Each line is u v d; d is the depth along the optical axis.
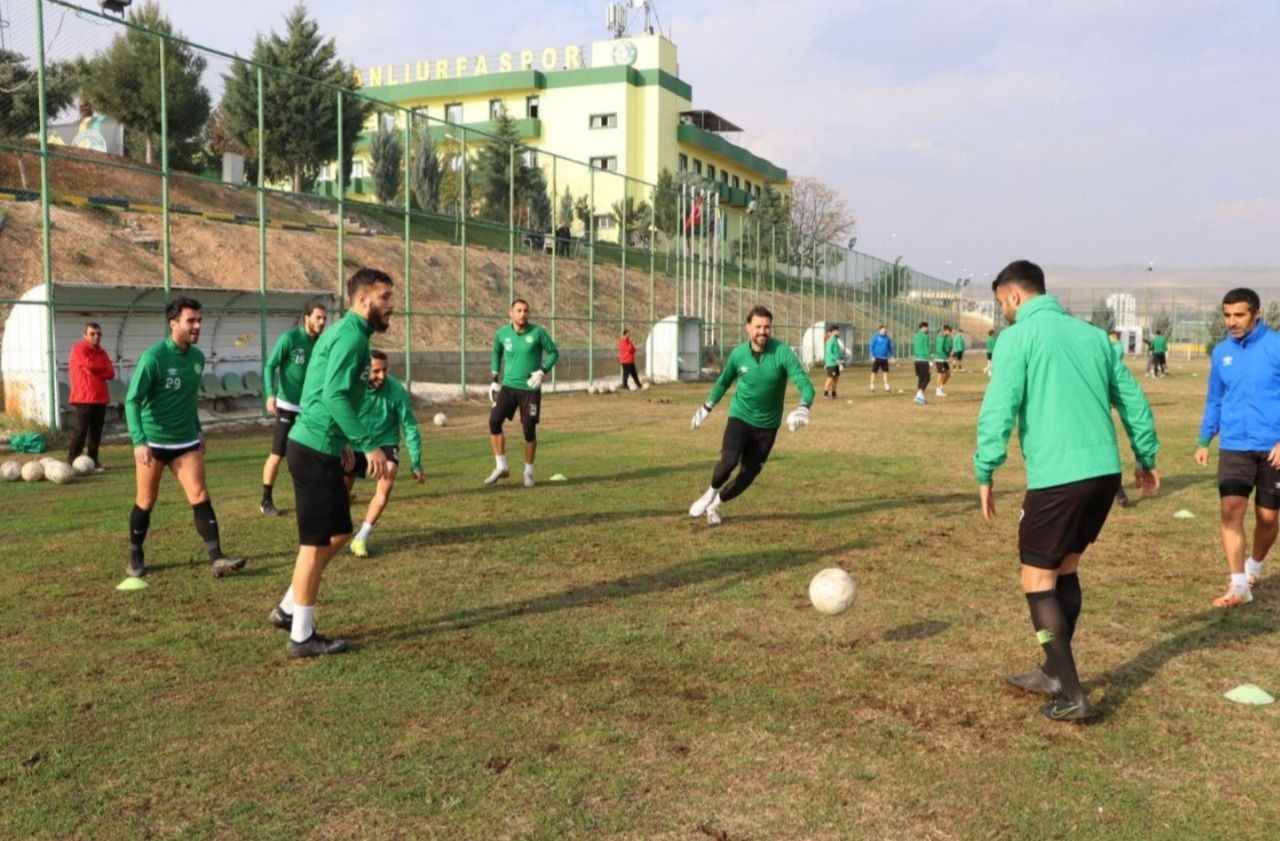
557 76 58.62
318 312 9.27
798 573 7.21
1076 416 4.41
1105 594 6.71
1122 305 78.38
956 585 6.91
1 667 5.05
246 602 6.28
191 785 3.74
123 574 6.98
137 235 31.73
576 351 34.56
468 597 6.45
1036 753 4.11
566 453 14.45
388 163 36.00
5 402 15.77
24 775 3.82
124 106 24.22
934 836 3.40
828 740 4.22
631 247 35.81
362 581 6.85
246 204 36.81
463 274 24.47
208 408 18.89
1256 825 3.49
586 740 4.19
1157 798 3.70
